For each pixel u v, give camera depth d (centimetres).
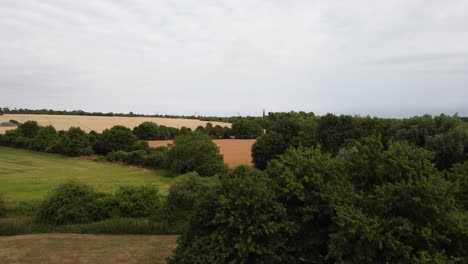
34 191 3422
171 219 2323
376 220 1153
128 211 2503
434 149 3700
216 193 1419
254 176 1554
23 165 5462
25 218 2444
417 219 1210
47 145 6788
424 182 1184
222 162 5297
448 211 1199
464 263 1147
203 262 1273
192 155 5028
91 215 2458
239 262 1272
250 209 1323
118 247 1950
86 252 1858
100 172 5122
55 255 1802
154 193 2633
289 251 1338
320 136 5634
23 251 1853
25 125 7519
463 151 3594
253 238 1283
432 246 1140
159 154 5706
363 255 1116
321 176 1388
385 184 1316
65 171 5094
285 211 1345
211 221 1348
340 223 1141
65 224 2358
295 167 1423
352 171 1487
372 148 1478
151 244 2014
